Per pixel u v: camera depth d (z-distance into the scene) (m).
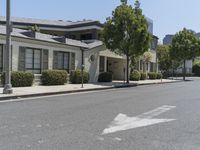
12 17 42.47
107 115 11.09
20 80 23.22
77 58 30.67
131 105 14.17
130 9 32.38
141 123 9.73
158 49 61.56
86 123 9.49
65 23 43.25
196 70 82.69
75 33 41.03
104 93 21.08
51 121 9.74
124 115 11.18
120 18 32.09
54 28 41.25
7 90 17.81
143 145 7.07
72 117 10.55
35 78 25.48
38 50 26.30
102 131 8.41
